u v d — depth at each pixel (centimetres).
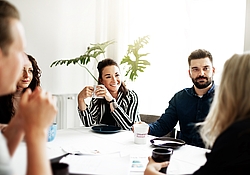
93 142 148
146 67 301
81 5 323
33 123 65
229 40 249
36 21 285
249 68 76
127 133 174
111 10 335
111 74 217
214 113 85
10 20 61
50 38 297
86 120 205
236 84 77
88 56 288
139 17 309
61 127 300
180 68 278
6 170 56
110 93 220
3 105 182
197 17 267
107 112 216
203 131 101
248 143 70
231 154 72
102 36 341
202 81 186
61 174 73
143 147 139
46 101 67
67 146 137
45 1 291
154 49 295
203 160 119
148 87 302
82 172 98
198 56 187
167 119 200
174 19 281
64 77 312
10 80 63
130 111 212
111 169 102
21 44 63
